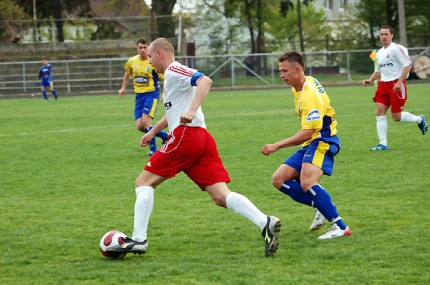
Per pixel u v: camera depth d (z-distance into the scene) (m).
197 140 12.28
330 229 13.36
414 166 21.70
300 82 13.09
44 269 11.57
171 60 12.53
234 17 105.19
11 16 100.00
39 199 18.11
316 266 11.29
